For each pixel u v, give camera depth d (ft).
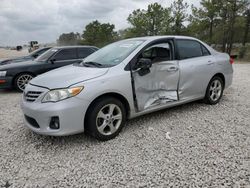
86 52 29.09
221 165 10.18
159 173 9.79
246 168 9.93
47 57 27.32
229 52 83.30
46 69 26.43
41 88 11.94
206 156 10.93
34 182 9.48
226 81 18.93
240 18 80.43
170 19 95.96
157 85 14.42
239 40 103.55
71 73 12.98
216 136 12.95
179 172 9.80
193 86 16.42
